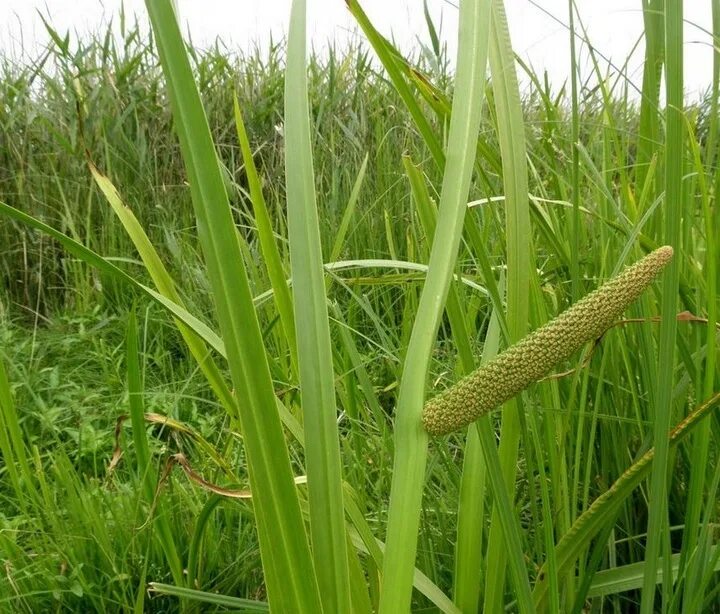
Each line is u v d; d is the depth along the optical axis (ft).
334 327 2.60
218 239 0.60
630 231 1.34
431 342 0.69
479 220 2.81
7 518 2.49
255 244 3.60
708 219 1.04
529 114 3.72
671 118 0.81
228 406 1.28
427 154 3.93
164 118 5.73
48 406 3.36
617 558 1.65
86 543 2.02
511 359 0.65
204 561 1.98
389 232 2.17
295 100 0.72
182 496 2.08
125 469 2.78
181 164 5.76
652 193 1.56
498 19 0.92
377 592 1.21
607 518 1.03
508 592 1.46
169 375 3.71
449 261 0.71
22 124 5.43
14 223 5.24
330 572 0.68
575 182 1.20
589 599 1.64
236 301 0.61
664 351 0.89
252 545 1.97
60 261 5.36
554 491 1.24
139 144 5.15
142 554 2.00
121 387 3.54
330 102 5.35
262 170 5.21
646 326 1.19
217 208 0.60
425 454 0.67
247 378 0.63
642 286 0.65
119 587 1.96
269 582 0.71
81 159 5.16
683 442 1.51
